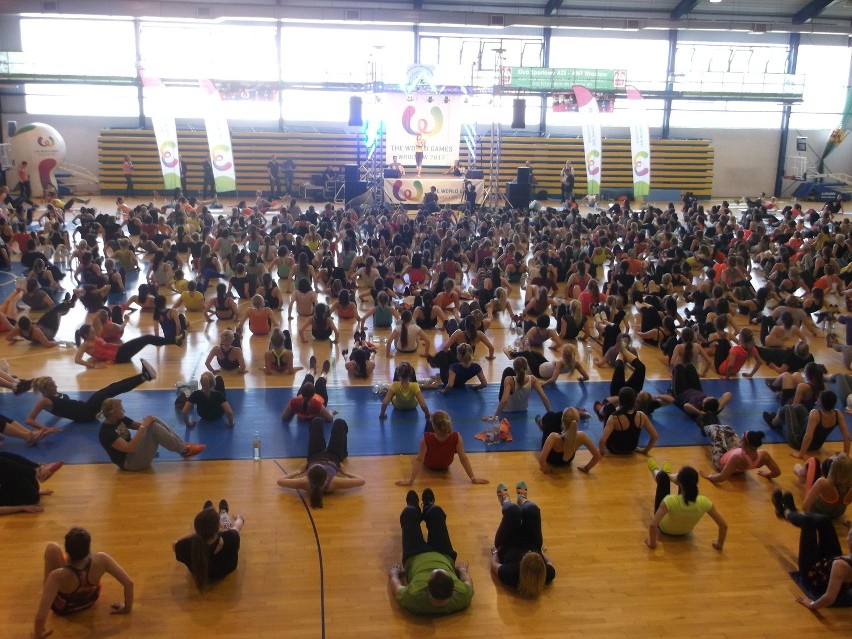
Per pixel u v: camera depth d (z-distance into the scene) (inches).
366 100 1189.1
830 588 216.2
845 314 553.9
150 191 1216.2
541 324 460.4
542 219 874.8
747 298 556.1
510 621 211.6
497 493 276.2
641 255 700.0
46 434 320.5
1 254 647.1
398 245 692.1
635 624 211.8
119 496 274.8
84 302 501.0
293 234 753.0
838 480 258.2
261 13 956.0
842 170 1379.2
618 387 368.5
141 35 1117.1
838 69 1298.0
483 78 1068.5
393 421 348.5
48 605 196.9
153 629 204.1
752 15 1231.5
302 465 301.9
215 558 221.3
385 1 1155.3
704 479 303.9
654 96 1136.2
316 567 234.5
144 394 372.5
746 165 1365.7
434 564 217.0
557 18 1023.0
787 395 370.3
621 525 265.0
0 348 440.8
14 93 1158.3
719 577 235.8
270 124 1245.1
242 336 472.1
